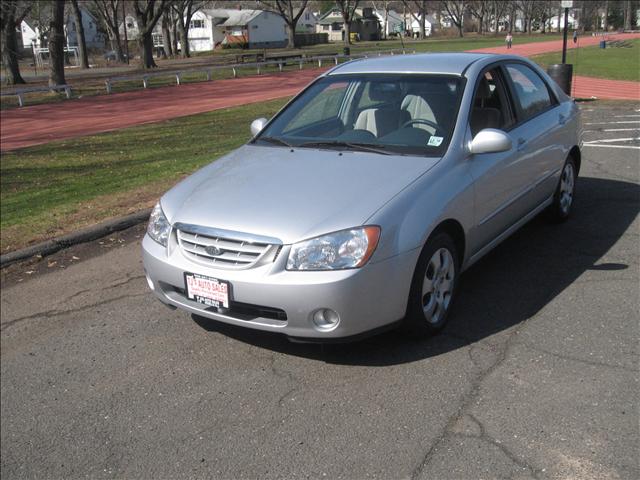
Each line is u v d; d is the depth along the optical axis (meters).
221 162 4.59
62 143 14.50
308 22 102.56
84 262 6.00
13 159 12.65
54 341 4.43
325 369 3.73
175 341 4.26
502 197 4.58
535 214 5.41
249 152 4.64
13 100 26.89
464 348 3.85
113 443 3.26
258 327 3.57
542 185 5.34
